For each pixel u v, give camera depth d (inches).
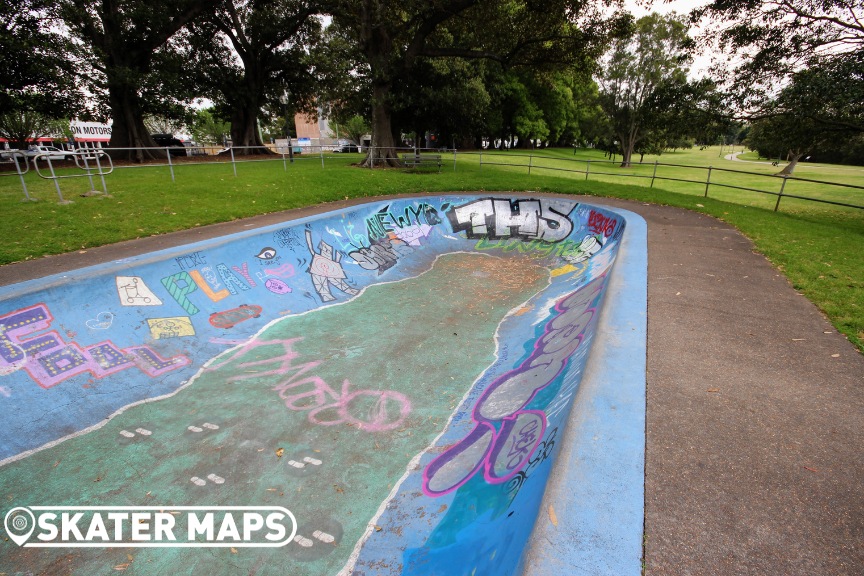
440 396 197.2
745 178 1192.8
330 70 1034.1
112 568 114.0
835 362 142.4
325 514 132.7
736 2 537.6
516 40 751.7
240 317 257.3
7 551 116.3
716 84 596.7
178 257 254.4
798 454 99.4
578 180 666.8
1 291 185.8
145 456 153.2
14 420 154.8
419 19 746.8
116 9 779.4
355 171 677.3
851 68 464.4
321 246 351.3
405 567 110.1
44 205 369.4
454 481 138.3
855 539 77.2
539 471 101.3
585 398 115.6
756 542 75.9
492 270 389.4
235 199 441.1
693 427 107.8
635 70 1497.3
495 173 732.0
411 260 409.1
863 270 246.7
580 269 357.4
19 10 649.0
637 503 81.5
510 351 237.0
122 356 199.2
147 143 865.5
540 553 69.8
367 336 254.8
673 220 402.6
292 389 198.7
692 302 194.9
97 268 222.8
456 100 1018.1
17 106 725.9
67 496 134.7
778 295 205.8
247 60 1097.4
